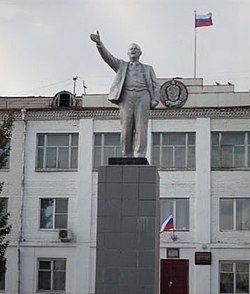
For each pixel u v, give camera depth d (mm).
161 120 40281
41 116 41219
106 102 41656
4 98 48469
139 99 20016
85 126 40781
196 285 38531
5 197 40688
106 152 40594
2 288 39781
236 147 39844
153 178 19234
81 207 40125
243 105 40562
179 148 40125
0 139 31031
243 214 39188
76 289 39375
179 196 39594
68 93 43062
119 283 18719
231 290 38500
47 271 39938
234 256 38688
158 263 19812
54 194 40531
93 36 19719
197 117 40094
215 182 39531
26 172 40875
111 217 19078
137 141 19984
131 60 20328
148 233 18938
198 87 42156
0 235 30750
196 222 39188
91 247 39688
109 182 19281
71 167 40812
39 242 40031
